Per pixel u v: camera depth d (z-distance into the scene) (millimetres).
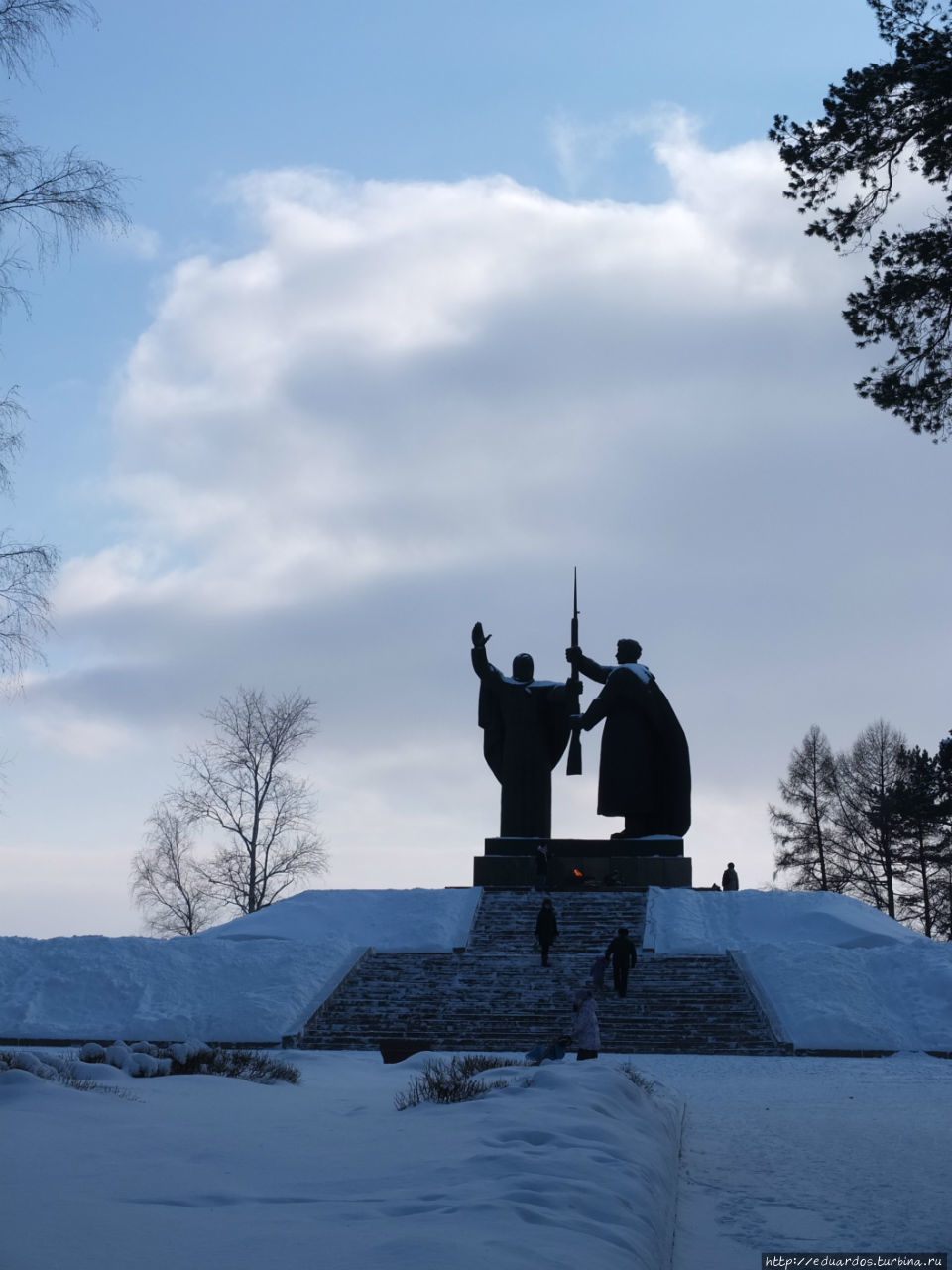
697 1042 28922
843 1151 13789
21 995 32969
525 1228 7242
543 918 34656
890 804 63500
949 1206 10922
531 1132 10531
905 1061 27219
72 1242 6719
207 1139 10859
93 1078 15359
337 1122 12320
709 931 38531
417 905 40938
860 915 40219
